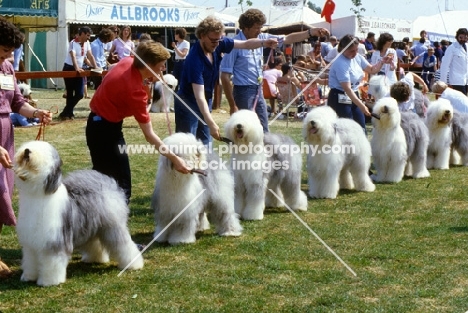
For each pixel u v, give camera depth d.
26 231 4.64
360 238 6.21
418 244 5.99
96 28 22.94
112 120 5.46
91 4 20.75
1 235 6.20
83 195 4.89
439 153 10.29
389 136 8.97
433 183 9.09
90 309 4.41
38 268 4.84
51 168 4.48
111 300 4.57
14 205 7.21
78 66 14.47
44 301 4.53
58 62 21.11
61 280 4.85
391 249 5.82
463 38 12.62
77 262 5.43
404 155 9.10
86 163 9.75
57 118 14.55
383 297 4.62
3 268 5.05
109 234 5.08
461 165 10.75
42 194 4.55
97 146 5.56
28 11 17.06
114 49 16.69
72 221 4.75
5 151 4.84
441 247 5.89
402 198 8.07
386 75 11.14
